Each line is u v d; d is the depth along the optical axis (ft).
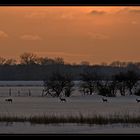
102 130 126.00
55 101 362.12
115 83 449.48
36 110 237.66
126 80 449.06
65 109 249.34
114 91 448.24
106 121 149.89
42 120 148.25
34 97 441.68
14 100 379.96
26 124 146.10
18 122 153.38
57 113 211.41
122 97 429.38
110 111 231.71
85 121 151.43
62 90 449.89
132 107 274.98
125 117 159.02
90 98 417.90
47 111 229.86
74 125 142.31
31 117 163.22
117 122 152.76
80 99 404.77
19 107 270.67
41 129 126.82
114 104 317.63
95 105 299.38
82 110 240.53
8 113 199.21
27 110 238.07
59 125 143.43
